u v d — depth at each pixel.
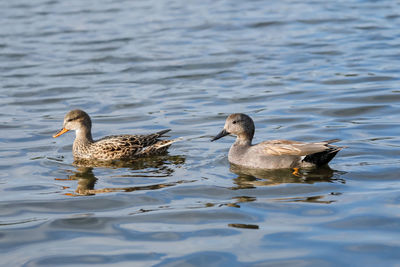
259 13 34.44
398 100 19.05
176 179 13.04
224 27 31.25
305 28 30.34
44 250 9.57
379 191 11.69
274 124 17.31
